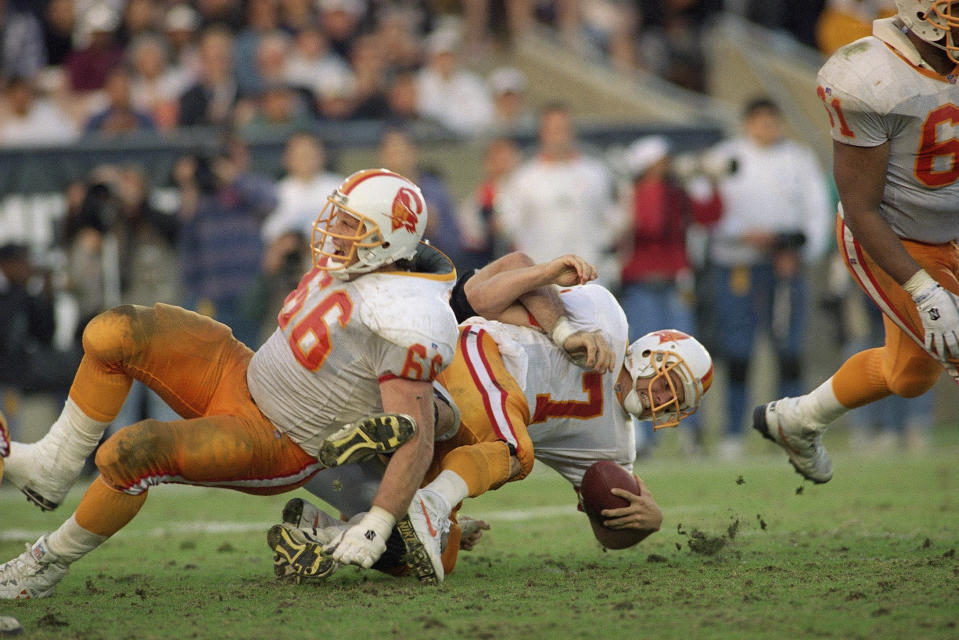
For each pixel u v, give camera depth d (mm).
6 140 35719
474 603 11609
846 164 13297
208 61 35531
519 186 30797
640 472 27594
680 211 30625
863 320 34344
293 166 29578
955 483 23469
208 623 10938
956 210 13648
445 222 30125
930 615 10586
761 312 31641
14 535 19062
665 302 30703
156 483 12320
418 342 11953
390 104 36969
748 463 29312
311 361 12297
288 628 10625
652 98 44844
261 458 12539
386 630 10461
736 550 15172
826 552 14742
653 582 12758
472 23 47719
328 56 40781
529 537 17500
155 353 12602
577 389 14258
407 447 12047
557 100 46688
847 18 42719
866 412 33438
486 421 13453
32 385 28344
